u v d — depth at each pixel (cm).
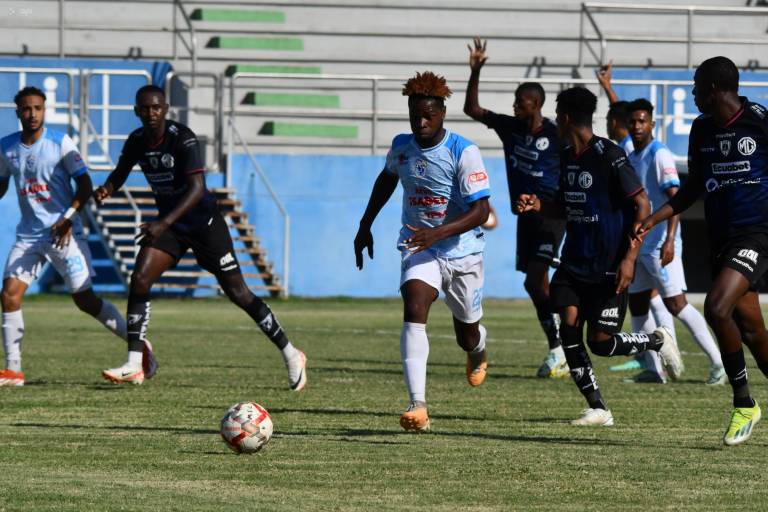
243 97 9819
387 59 10188
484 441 2445
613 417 2870
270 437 2288
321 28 10181
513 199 3956
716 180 2372
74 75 9338
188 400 3139
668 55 10525
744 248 2333
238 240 8850
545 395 3359
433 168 2580
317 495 1861
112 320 3675
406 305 2572
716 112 2344
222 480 1986
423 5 10425
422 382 2522
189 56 9950
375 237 9094
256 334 5681
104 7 10019
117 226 8619
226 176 9081
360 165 9144
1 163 3531
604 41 9819
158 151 3316
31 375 3800
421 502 1812
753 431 2633
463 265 2650
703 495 1880
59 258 3569
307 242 9081
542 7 10512
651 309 3994
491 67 10262
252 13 10200
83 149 8844
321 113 9669
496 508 1775
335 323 6569
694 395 3384
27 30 9825
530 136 3888
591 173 2641
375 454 2259
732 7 10300
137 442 2394
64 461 2166
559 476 2036
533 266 3847
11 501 1778
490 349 5041
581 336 2717
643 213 2608
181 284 8781
